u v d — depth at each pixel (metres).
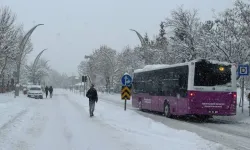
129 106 35.06
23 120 17.73
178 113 20.91
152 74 25.58
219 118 22.78
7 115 19.38
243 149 11.09
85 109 27.02
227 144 12.12
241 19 24.11
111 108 25.53
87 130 14.52
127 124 16.89
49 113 22.97
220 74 19.92
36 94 49.19
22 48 41.97
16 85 41.88
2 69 41.53
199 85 19.64
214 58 25.62
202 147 10.29
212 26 29.89
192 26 34.00
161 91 23.67
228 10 24.52
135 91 29.69
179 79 20.89
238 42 24.22
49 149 10.34
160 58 42.81
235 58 24.42
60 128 15.20
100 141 11.70
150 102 25.84
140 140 11.75
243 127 17.75
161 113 26.08
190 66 19.75
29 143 11.21
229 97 19.92
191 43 33.09
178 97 20.94
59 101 40.56
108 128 15.15
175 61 35.16
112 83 77.62
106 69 77.31
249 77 26.53
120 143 11.23
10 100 34.94
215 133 15.20
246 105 28.12
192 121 20.94
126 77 21.38
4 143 10.80
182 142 11.18
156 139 11.89
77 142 11.55
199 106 19.58
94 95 20.95
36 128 15.08
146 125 15.65
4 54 37.84
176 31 34.69
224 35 25.00
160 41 49.19
